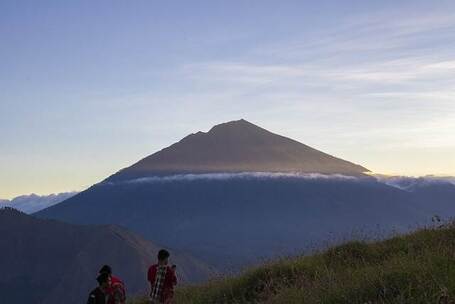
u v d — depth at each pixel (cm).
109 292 1380
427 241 1556
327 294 1146
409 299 973
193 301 1619
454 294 968
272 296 1327
